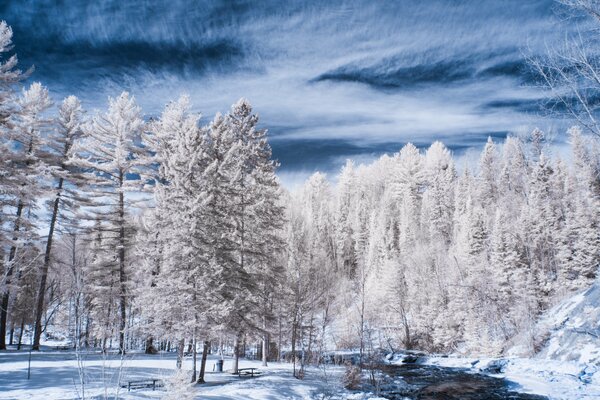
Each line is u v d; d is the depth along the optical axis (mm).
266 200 31422
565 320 32844
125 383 17359
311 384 22453
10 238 21641
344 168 118375
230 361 31766
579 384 22344
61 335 47438
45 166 28656
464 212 81375
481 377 28359
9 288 20375
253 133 33219
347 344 35719
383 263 72812
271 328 31250
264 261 29375
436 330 49844
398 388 24531
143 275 22453
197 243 21297
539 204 62375
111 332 19891
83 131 31781
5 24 23406
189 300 20484
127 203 30906
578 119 7465
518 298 44625
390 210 95750
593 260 46062
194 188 22375
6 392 14758
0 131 24859
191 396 11852
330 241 85312
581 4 7094
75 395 14375
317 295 34156
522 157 84312
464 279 52969
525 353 34062
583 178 54781
